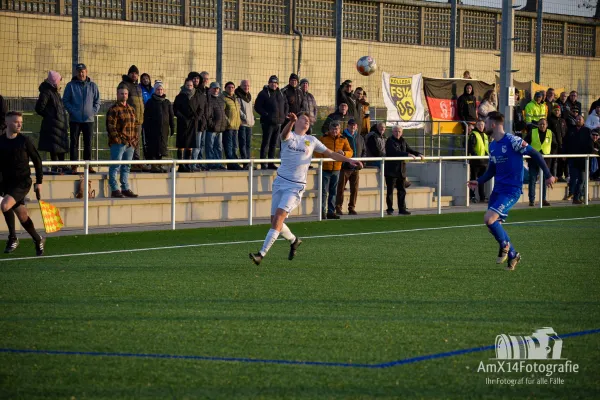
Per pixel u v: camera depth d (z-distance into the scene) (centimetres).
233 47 3322
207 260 1761
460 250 1944
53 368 939
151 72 3175
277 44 3412
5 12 2881
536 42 3834
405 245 2031
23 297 1342
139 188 2591
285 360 973
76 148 2514
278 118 2862
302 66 3456
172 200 2264
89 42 3028
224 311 1241
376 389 869
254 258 1644
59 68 3012
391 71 3672
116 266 1672
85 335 1088
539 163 1666
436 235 2238
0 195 1830
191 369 936
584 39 4284
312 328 1133
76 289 1415
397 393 858
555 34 4159
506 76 3253
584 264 1741
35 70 2958
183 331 1112
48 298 1335
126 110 2458
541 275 1595
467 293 1402
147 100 2739
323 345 1042
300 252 1897
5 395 847
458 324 1165
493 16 3959
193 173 2688
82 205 2345
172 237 2134
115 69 3097
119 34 3095
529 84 3769
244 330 1119
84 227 2145
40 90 2423
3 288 1423
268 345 1040
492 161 1688
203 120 2711
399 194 2817
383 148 2933
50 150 2445
